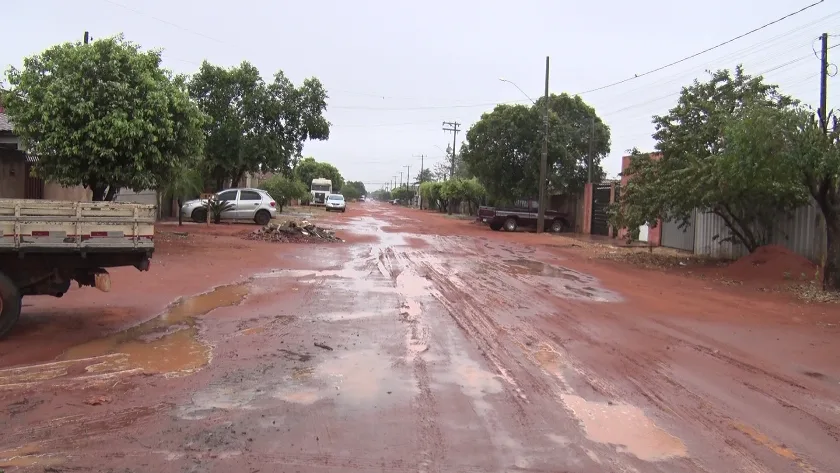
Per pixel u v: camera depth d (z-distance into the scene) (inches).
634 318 360.5
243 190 1127.0
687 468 160.2
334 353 262.4
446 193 2276.1
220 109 1235.2
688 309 396.2
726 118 586.2
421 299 406.6
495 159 1481.3
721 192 573.6
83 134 573.3
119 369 230.7
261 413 189.9
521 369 247.0
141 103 592.1
